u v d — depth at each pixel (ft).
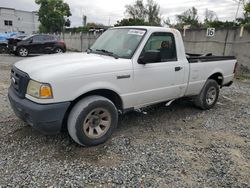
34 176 10.36
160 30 15.11
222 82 20.33
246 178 10.81
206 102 19.26
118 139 13.88
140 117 17.47
